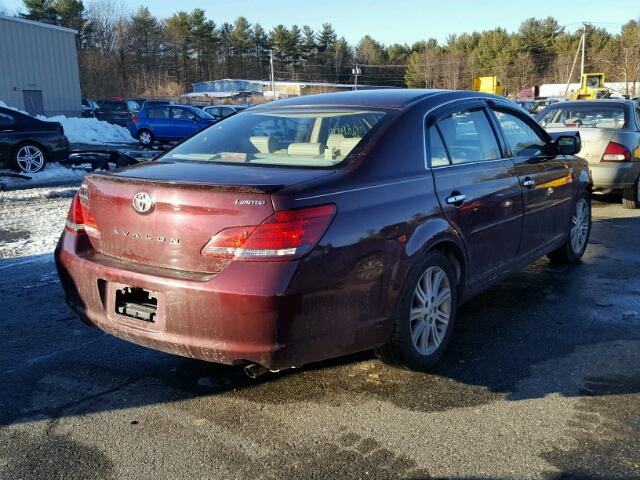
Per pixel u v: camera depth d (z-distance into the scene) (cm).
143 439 305
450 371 380
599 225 831
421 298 367
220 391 356
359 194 323
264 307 284
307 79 10675
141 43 8375
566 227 584
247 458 288
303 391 354
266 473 275
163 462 285
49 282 560
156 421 322
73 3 7438
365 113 389
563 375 373
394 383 364
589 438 302
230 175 326
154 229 312
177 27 9269
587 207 637
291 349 295
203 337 296
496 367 385
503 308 499
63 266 354
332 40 11088
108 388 360
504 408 333
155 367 389
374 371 380
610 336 438
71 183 1227
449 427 313
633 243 722
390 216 335
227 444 300
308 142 378
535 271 607
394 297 339
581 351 411
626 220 866
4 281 561
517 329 452
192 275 299
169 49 9100
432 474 274
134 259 324
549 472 274
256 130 409
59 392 354
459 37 11050
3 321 465
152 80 7931
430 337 380
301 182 308
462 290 409
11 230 772
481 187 418
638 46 5409
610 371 379
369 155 347
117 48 7856
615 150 917
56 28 3111
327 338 307
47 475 275
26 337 435
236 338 290
